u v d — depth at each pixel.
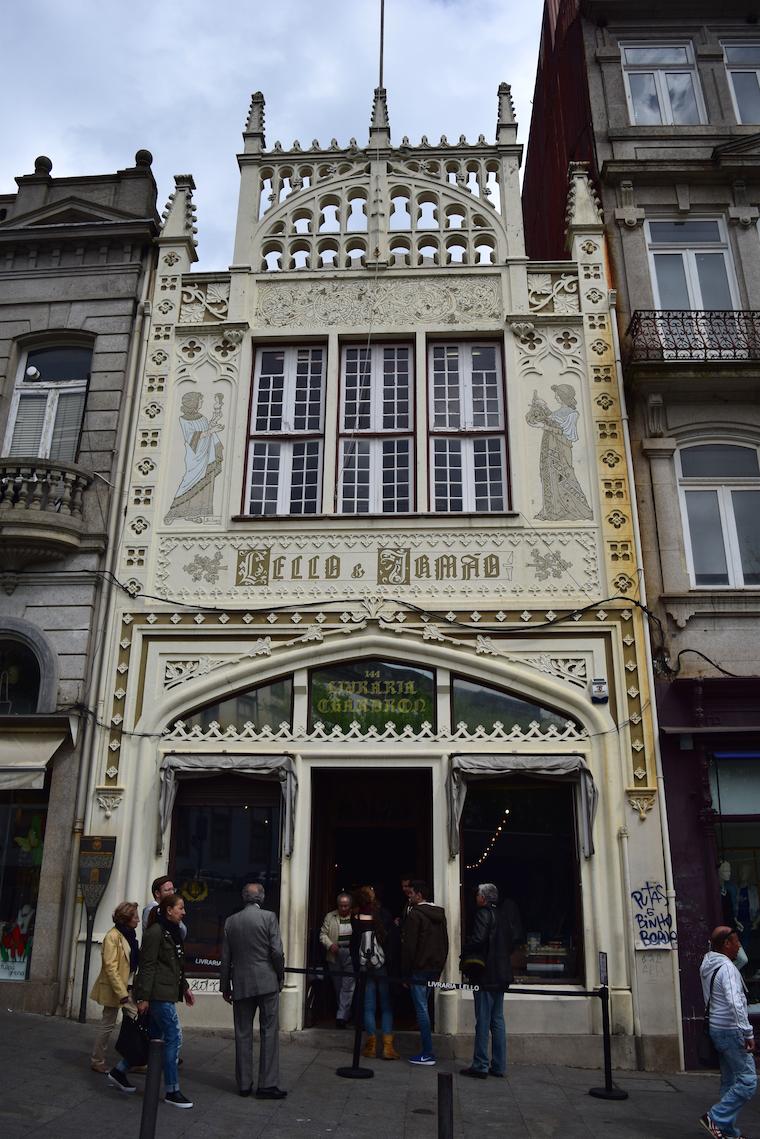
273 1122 6.98
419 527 12.08
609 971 10.15
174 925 7.53
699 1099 8.46
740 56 15.60
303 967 10.40
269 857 10.91
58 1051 8.60
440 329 13.26
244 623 11.73
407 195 14.31
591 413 12.59
